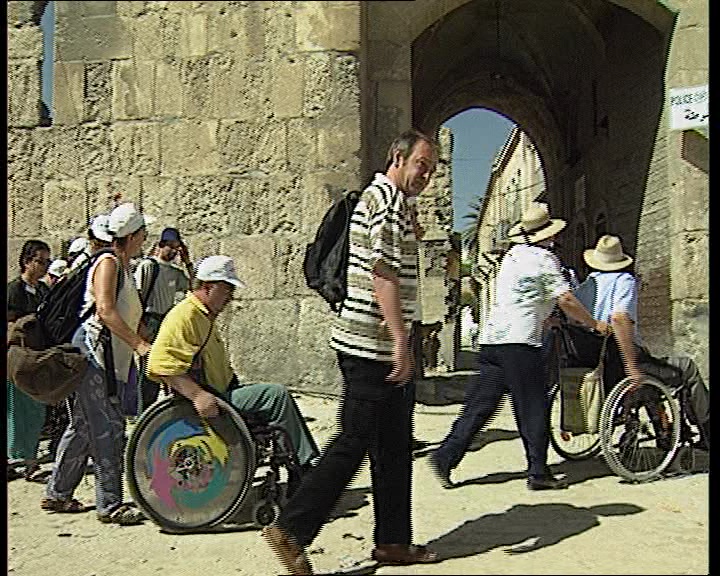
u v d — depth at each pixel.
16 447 6.35
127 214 5.35
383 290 3.82
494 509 5.02
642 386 5.81
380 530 4.11
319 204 8.89
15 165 9.24
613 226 12.77
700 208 9.13
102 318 5.11
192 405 4.90
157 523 4.91
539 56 17.81
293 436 5.03
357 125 8.86
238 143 9.02
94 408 5.27
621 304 5.90
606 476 5.84
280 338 8.82
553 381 6.14
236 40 9.01
